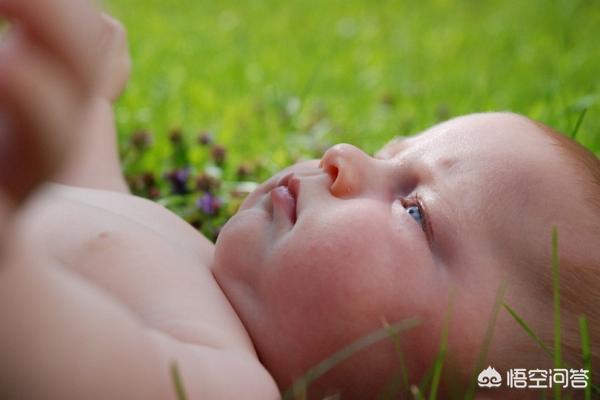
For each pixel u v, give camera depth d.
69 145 0.37
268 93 1.04
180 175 0.70
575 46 1.33
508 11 1.62
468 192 0.53
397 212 0.52
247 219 0.53
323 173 0.54
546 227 0.52
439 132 0.56
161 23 1.42
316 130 0.87
